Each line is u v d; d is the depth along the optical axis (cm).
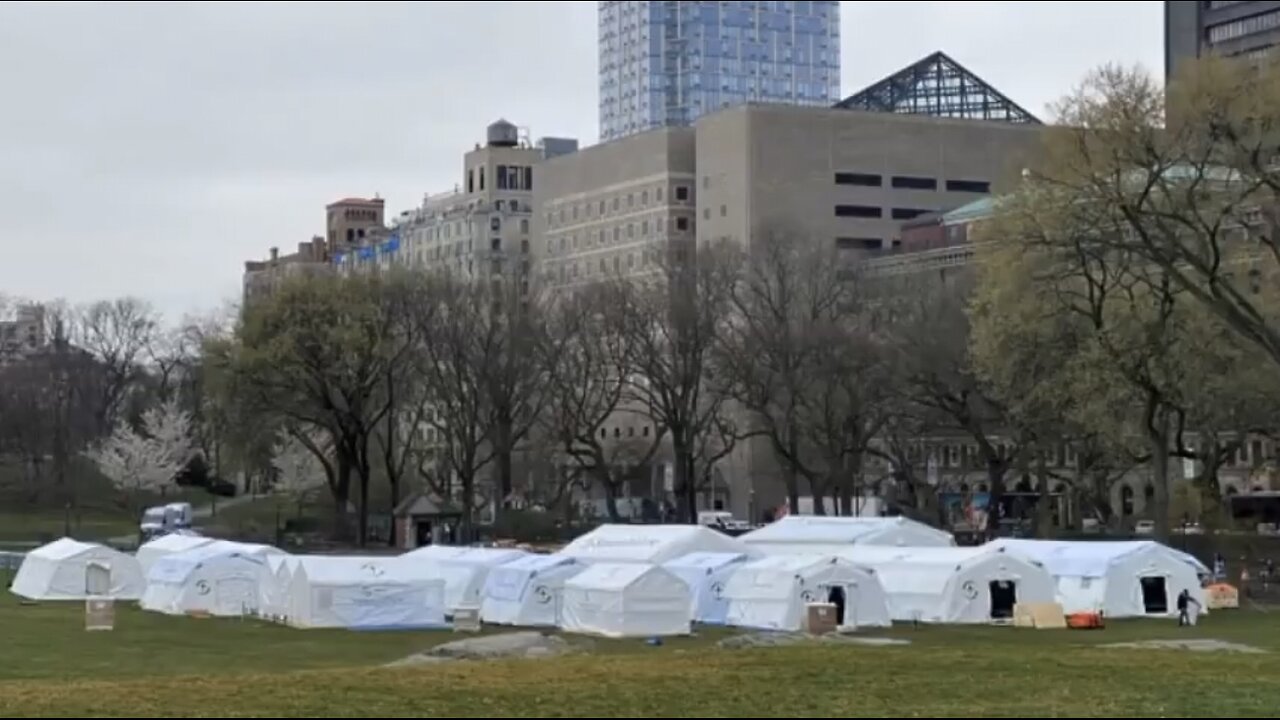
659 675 3650
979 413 12900
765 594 7981
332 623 7856
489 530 14875
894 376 12619
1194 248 9131
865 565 8331
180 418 17662
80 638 6950
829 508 18038
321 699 2967
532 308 15062
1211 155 8188
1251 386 9412
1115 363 8938
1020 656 4728
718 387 14750
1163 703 3100
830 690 3297
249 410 13938
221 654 6281
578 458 15875
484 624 8225
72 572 9762
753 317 13888
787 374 13375
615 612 7469
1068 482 13138
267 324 13712
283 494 19038
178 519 15662
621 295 14912
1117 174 8206
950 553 8750
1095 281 9212
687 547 9181
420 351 14488
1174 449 11731
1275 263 9119
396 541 14312
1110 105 8319
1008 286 9225
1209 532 11225
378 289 14212
